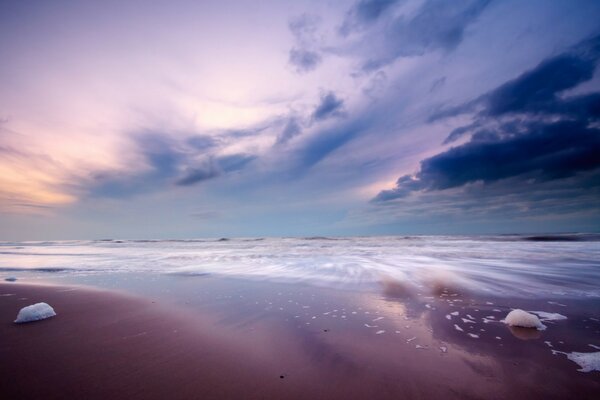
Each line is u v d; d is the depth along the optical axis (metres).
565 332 4.07
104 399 2.62
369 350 3.63
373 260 12.27
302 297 6.38
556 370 3.04
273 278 8.66
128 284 8.15
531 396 2.61
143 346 3.85
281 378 2.98
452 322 4.59
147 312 5.41
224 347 3.78
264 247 23.52
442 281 7.65
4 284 8.29
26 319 4.93
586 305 5.35
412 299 6.00
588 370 3.02
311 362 3.33
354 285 7.44
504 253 13.98
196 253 18.33
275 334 4.23
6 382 2.94
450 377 2.96
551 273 8.49
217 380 2.95
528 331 4.14
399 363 3.27
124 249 24.22
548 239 24.38
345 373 3.07
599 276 7.95
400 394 2.67
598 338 3.84
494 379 2.90
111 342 3.99
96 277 9.42
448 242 24.12
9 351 3.71
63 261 14.30
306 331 4.33
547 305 5.38
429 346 3.72
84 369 3.20
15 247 30.38
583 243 19.34
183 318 5.04
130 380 2.96
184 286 7.77
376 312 5.20
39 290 7.41
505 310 5.15
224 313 5.30
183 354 3.58
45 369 3.21
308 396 2.66
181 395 2.68
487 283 7.31
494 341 3.82
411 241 27.36
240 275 9.31
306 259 13.16
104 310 5.57
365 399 2.61
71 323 4.83
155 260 14.20
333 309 5.44
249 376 3.03
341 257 13.72
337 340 3.97
